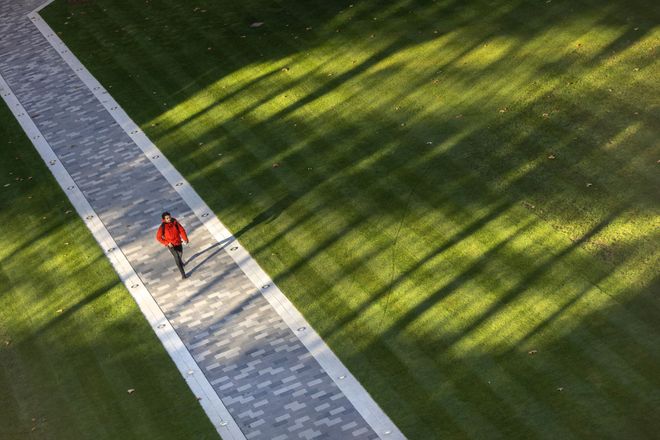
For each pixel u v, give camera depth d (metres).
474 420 52.25
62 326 65.25
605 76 79.25
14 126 90.31
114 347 62.72
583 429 50.31
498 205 68.25
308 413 54.97
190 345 61.88
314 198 72.94
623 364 53.81
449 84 82.75
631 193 66.75
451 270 63.31
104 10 109.19
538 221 66.00
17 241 74.88
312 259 67.12
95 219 75.75
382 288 63.09
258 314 63.38
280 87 87.75
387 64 87.50
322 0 101.00
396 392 55.22
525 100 78.62
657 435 49.03
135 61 97.31
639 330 55.84
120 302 66.62
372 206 70.75
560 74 80.75
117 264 70.44
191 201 75.75
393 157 75.44
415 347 58.06
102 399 58.38
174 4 106.94
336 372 57.53
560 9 89.94
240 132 82.75
